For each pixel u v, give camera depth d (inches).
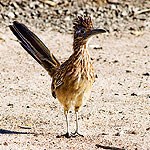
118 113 567.2
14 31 527.5
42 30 983.0
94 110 577.0
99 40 937.5
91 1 1112.2
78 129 510.3
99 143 474.0
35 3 1081.4
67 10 1072.8
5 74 725.3
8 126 523.8
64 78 478.3
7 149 456.4
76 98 482.6
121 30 1001.5
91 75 481.4
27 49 519.2
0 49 847.1
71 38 945.5
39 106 591.5
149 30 1008.2
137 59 824.9
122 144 470.9
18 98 620.7
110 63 797.2
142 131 507.8
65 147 464.1
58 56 831.1
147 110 579.5
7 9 1053.8
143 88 673.0
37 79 707.4
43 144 471.8
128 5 1109.1
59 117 554.3
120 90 660.7
